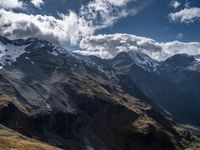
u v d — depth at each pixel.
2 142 148.00
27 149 151.50
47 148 184.50
